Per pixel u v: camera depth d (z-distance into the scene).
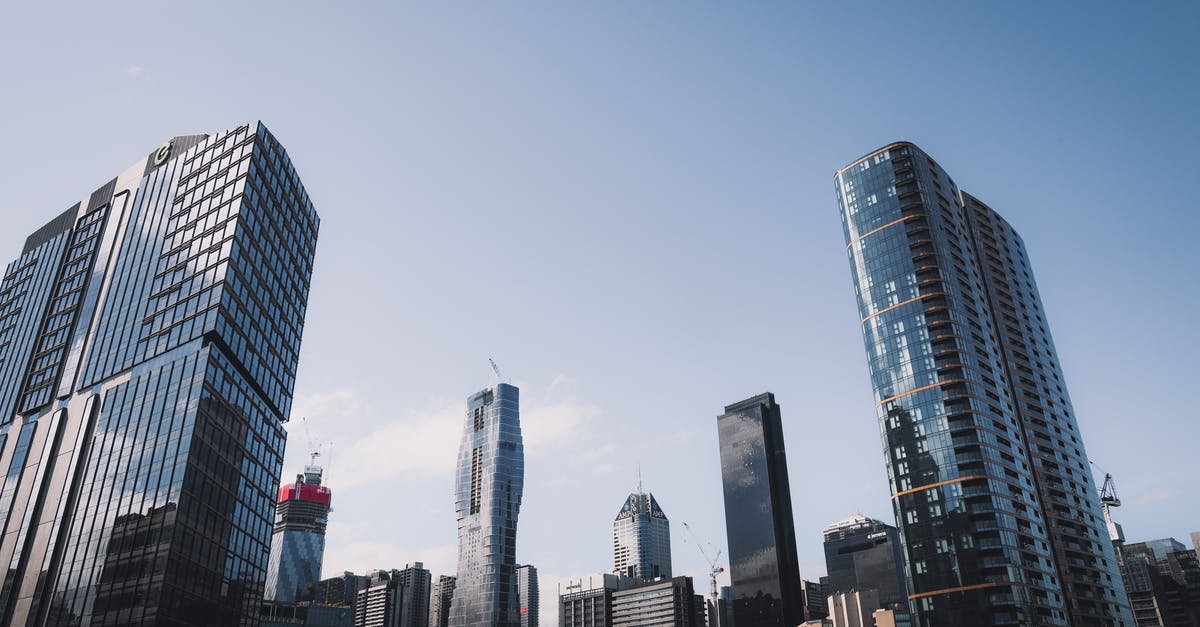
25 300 167.88
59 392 142.12
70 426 134.75
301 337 167.88
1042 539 192.25
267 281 150.38
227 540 126.69
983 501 185.50
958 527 186.38
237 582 129.50
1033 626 173.75
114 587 110.31
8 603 117.31
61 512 123.56
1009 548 181.12
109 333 144.38
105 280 155.50
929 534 190.62
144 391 129.12
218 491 124.62
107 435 128.50
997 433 198.12
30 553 121.44
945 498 190.75
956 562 184.00
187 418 119.69
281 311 156.88
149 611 105.12
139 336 138.38
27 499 128.12
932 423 199.50
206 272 136.75
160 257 148.38
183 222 150.00
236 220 139.88
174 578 109.31
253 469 139.50
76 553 117.56
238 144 153.12
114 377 136.25
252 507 137.88
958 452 192.88
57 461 131.00
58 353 149.75
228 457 129.25
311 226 178.50
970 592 179.75
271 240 153.75
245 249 141.50
